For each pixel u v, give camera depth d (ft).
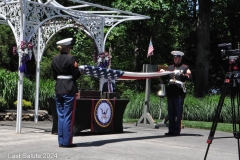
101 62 43.32
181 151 26.78
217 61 92.89
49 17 37.76
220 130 42.37
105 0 79.20
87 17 43.04
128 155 24.53
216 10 85.20
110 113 34.94
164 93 42.06
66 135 26.53
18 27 34.65
